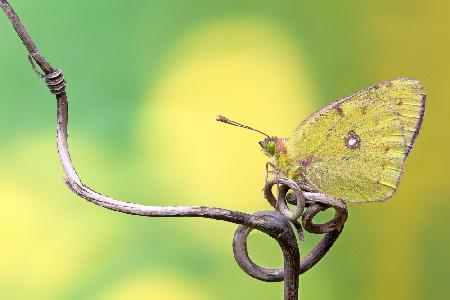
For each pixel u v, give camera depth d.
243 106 0.66
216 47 0.66
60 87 0.56
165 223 0.65
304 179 0.60
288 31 0.66
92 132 0.65
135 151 0.65
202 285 0.65
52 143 0.66
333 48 0.66
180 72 0.66
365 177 0.59
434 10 0.66
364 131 0.59
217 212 0.56
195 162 0.65
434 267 0.66
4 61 0.65
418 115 0.59
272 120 0.66
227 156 0.66
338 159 0.59
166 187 0.65
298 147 0.60
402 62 0.66
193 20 0.66
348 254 0.66
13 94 0.65
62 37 0.66
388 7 0.66
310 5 0.66
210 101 0.66
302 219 0.57
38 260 0.65
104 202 0.56
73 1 0.65
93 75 0.66
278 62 0.66
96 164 0.65
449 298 0.66
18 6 0.65
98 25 0.66
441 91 0.66
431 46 0.66
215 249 0.65
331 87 0.66
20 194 0.65
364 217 0.66
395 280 0.66
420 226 0.66
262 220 0.56
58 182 0.65
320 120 0.59
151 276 0.65
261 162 0.65
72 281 0.65
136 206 0.56
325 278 0.66
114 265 0.65
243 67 0.66
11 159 0.65
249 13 0.66
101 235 0.65
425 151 0.66
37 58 0.56
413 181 0.66
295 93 0.66
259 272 0.57
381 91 0.59
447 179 0.66
